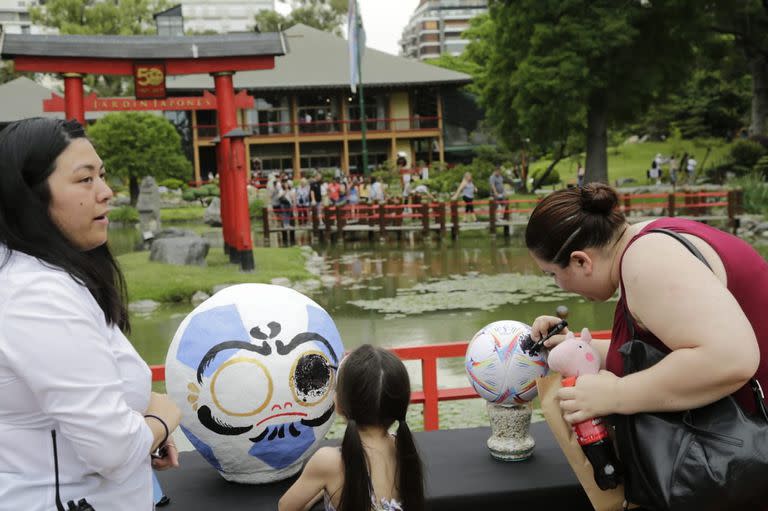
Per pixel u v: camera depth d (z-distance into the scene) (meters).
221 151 15.28
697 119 37.16
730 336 1.68
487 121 30.03
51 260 1.56
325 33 44.00
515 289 11.33
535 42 22.11
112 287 1.72
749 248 1.91
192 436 2.55
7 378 1.51
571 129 25.23
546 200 2.04
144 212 17.72
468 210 20.58
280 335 2.50
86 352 1.52
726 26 25.70
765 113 30.19
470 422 5.13
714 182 28.62
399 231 19.45
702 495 1.71
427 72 40.84
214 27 97.12
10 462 1.55
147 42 12.63
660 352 1.85
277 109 40.75
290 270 13.43
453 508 2.44
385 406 2.09
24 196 1.58
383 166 37.62
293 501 2.23
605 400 1.85
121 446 1.55
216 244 18.16
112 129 31.05
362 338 8.38
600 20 21.61
